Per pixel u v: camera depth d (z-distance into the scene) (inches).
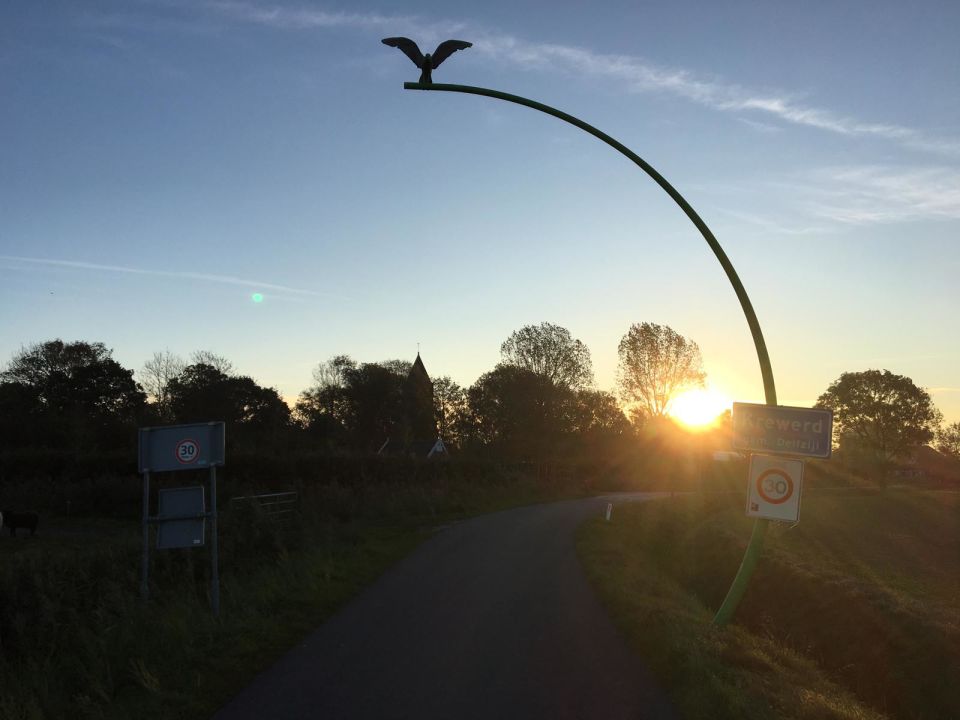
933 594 810.2
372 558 724.0
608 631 419.2
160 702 280.8
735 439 426.9
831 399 3474.4
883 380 3363.7
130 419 2883.9
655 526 1304.1
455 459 2009.1
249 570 620.4
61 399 3127.5
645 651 368.2
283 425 3277.6
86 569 489.1
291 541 731.4
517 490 1895.9
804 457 423.5
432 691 302.2
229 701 287.9
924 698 502.9
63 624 391.9
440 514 1325.0
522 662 349.1
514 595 533.3
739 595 438.3
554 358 3095.5
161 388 2960.1
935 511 1887.3
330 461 1748.3
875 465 3314.5
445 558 745.6
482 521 1200.8
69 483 1726.1
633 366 2920.8
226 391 3016.7
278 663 343.3
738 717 262.8
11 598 404.5
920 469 4315.9
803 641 645.3
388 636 400.5
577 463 2610.7
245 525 709.9
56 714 271.7
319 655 358.3
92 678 303.7
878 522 1614.2
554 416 3006.9
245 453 1753.2
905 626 573.9
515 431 3009.4
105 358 3329.2
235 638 375.2
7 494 1678.2
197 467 462.0
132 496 1608.0
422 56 370.0
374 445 3604.8
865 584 712.4
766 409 425.4
